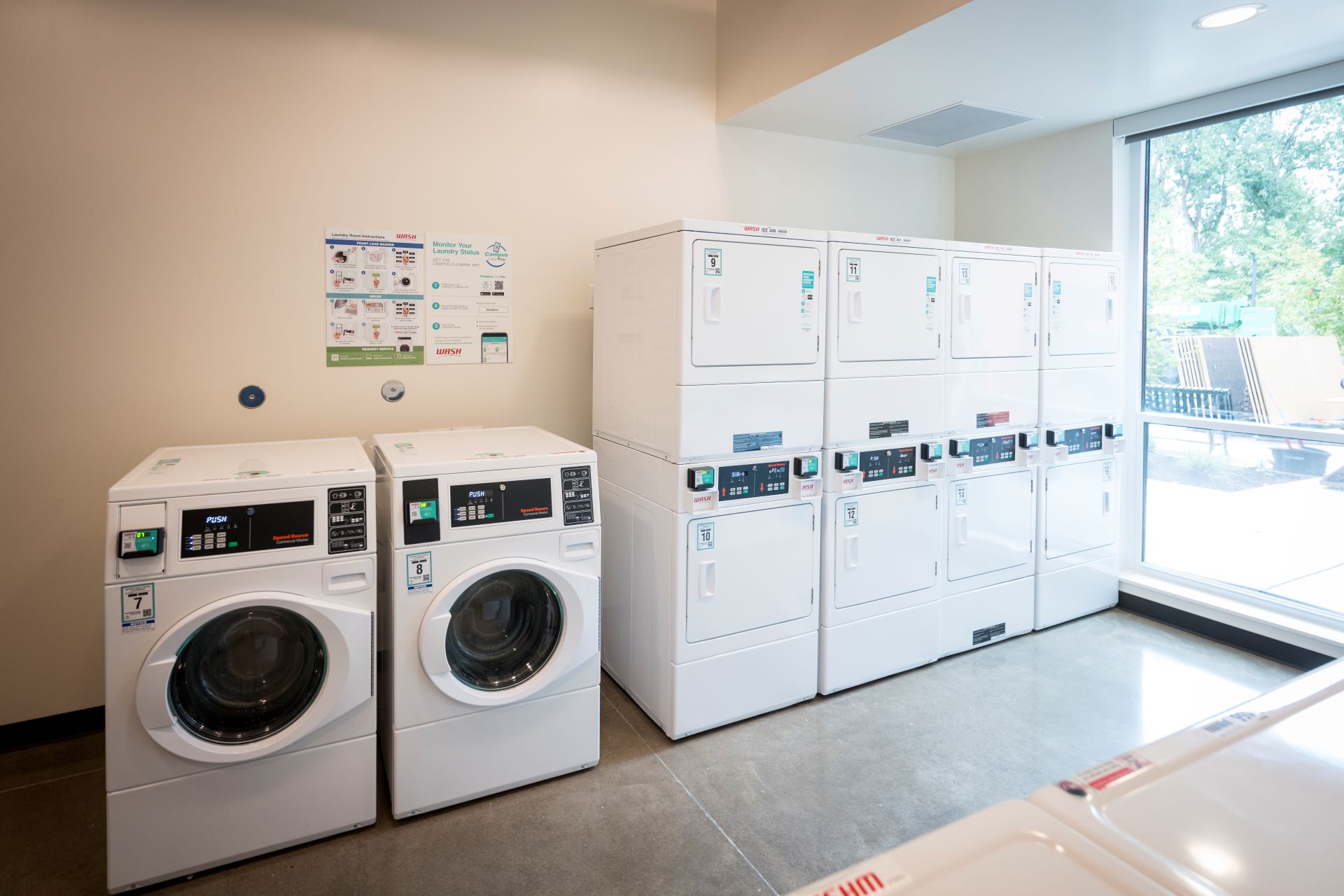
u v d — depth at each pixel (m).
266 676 2.09
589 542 2.42
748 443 2.71
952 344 3.20
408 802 2.23
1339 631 3.17
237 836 2.04
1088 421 3.71
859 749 2.65
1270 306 3.34
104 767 2.54
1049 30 2.61
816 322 2.82
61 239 2.53
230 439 2.80
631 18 3.41
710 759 2.60
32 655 2.64
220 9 2.66
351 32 2.86
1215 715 1.01
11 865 2.07
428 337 3.10
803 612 2.92
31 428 2.55
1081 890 0.70
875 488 3.04
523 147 3.21
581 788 2.43
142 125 2.59
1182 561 3.85
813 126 3.75
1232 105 3.25
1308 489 3.28
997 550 3.46
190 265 2.69
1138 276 3.85
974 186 4.40
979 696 3.03
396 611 2.16
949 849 0.76
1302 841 0.77
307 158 2.83
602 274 3.09
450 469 2.24
